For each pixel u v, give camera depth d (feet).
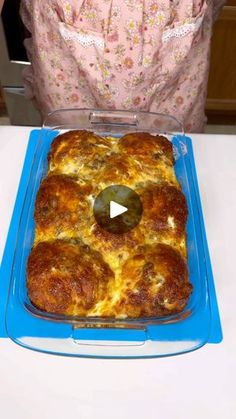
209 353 1.84
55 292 1.73
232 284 2.07
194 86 3.22
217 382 1.75
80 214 1.98
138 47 2.68
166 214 1.98
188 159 2.57
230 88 5.70
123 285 1.81
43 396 1.70
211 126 6.31
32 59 3.43
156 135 2.46
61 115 2.77
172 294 1.77
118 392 1.71
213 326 1.91
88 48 2.76
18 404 1.67
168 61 2.86
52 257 1.80
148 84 2.95
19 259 2.03
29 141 2.69
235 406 1.69
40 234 1.99
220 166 2.64
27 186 2.34
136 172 2.15
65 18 2.70
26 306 1.84
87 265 1.79
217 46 5.06
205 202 2.43
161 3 2.52
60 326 1.88
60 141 2.34
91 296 1.75
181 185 2.38
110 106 3.07
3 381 1.73
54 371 1.77
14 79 4.40
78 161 2.23
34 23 2.91
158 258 1.82
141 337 1.84
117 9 2.54
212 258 2.17
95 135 2.41
